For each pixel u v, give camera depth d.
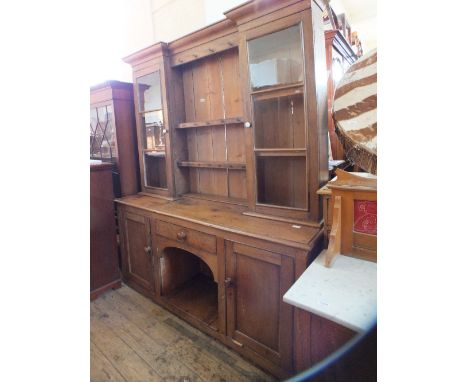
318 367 0.92
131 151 2.30
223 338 1.58
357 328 0.71
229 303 1.50
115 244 2.20
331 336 0.89
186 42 1.79
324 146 1.41
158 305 2.00
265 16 1.35
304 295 0.84
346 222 1.04
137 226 2.02
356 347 0.84
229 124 1.86
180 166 2.08
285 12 1.29
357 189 0.99
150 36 2.64
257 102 1.51
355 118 0.92
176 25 2.44
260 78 1.47
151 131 2.14
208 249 1.54
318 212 1.37
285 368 1.32
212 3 2.18
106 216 2.13
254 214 1.57
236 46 1.59
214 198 1.98
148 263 2.00
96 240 2.09
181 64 1.90
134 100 2.18
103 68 2.79
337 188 1.03
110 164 2.13
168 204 1.93
